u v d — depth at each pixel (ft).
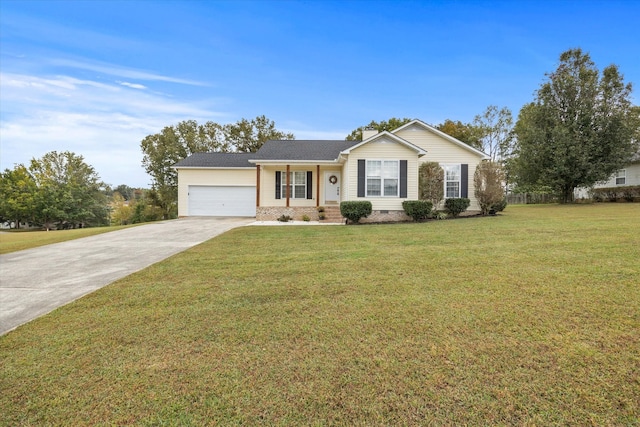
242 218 63.16
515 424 6.41
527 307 12.03
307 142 65.41
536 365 8.35
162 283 16.80
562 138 60.95
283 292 14.79
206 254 24.11
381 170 45.78
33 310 13.53
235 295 14.57
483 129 111.04
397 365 8.58
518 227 32.40
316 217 54.29
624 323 10.48
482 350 9.17
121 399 7.47
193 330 11.07
